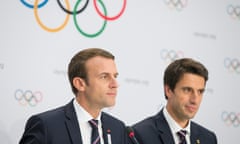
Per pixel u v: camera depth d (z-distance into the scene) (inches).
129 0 310.7
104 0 302.4
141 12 314.0
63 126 214.8
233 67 344.2
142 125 244.4
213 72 336.5
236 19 348.2
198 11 334.3
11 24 271.3
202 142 251.1
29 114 272.8
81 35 292.4
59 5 286.8
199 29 333.4
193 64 242.5
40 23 279.9
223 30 342.6
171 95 244.5
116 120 235.6
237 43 346.9
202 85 241.6
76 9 292.2
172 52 322.7
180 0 328.5
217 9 341.7
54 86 281.1
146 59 313.0
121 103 303.0
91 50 224.1
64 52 285.7
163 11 321.7
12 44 270.5
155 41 317.1
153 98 313.7
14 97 269.0
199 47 332.5
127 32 308.3
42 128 209.9
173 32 324.2
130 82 306.7
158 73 316.5
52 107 279.9
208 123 332.5
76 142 212.2
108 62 219.8
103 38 300.0
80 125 219.5
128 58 307.3
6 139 265.6
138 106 308.5
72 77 224.1
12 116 267.9
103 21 300.7
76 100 224.5
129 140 231.1
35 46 277.1
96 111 222.2
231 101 341.4
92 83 216.2
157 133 241.8
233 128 341.1
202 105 331.0
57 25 285.1
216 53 338.6
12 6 272.4
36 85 275.7
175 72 242.4
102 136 223.0
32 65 275.4
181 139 243.0
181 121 244.7
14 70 269.9
